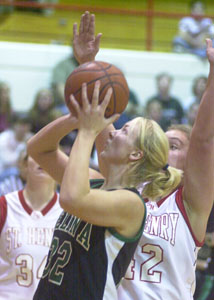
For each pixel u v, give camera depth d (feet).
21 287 17.28
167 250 12.17
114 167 11.19
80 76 10.77
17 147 37.68
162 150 11.18
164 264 12.16
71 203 9.70
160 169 11.50
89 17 13.28
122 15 51.57
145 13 47.52
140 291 12.00
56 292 10.63
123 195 10.30
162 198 12.70
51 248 11.46
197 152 11.89
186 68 45.11
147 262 12.17
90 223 10.65
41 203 18.04
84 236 10.69
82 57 13.28
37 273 17.38
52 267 10.98
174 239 12.24
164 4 58.18
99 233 10.58
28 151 12.84
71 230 11.04
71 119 11.37
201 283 17.62
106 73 10.87
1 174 33.40
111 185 11.12
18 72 43.24
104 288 10.37
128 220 10.39
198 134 11.78
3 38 46.37
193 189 12.07
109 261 10.47
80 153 9.90
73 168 9.82
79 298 10.39
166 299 12.01
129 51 44.88
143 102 44.14
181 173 13.02
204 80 43.47
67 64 43.34
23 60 43.34
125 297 12.07
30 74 43.32
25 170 20.06
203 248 17.92
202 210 12.17
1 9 49.90
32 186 17.87
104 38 47.96
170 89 44.68
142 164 11.20
